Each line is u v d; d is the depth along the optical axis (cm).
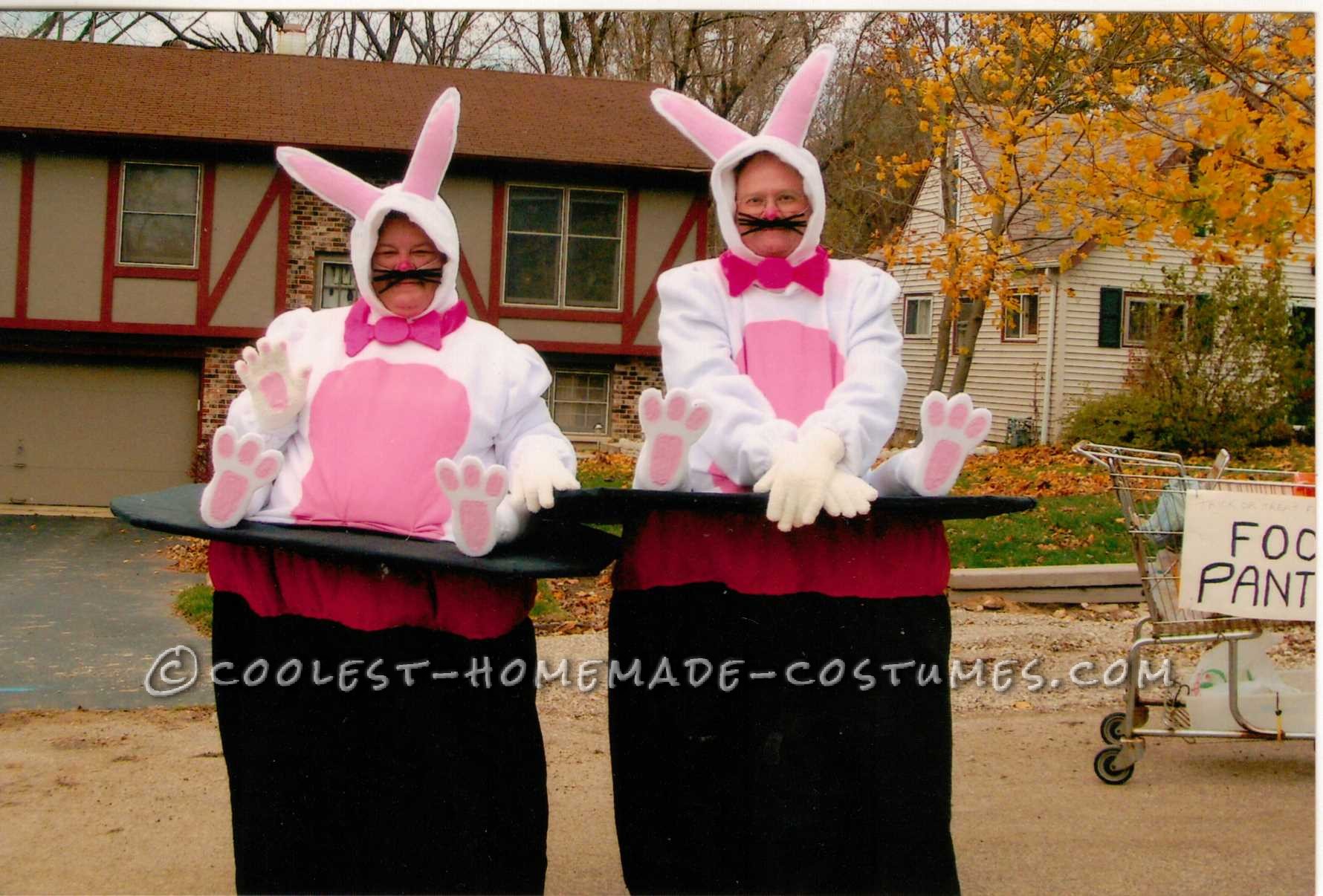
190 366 1794
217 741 543
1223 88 712
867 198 2136
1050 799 474
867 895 313
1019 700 617
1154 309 1700
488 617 312
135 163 1748
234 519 300
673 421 290
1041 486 1409
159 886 381
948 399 301
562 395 1867
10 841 418
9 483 1764
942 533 324
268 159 1759
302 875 313
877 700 312
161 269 1758
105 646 766
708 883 324
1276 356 1630
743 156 334
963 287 1577
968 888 382
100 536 1402
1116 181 769
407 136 1744
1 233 1736
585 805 464
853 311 340
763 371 331
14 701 616
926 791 313
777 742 311
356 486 314
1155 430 1659
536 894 329
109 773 495
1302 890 381
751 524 314
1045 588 841
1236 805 468
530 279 1838
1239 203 686
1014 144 1266
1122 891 381
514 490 310
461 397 327
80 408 1780
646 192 1834
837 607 312
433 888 310
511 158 1766
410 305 334
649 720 330
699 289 338
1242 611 457
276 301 1772
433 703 310
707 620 320
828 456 290
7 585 1015
